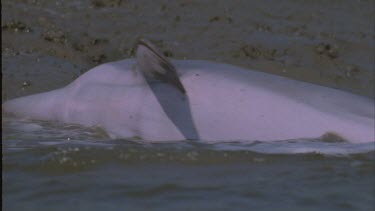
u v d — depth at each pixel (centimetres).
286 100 2170
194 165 1862
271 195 1673
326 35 3200
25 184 1702
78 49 2988
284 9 3384
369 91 2828
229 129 2148
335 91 2236
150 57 2142
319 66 2964
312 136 2088
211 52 3002
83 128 2317
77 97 2398
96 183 1711
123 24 3159
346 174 1811
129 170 1811
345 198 1669
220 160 1898
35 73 2791
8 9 3159
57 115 2417
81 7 3259
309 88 2234
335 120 2105
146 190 1677
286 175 1797
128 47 3014
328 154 1952
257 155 1941
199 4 3344
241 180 1755
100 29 3119
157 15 3241
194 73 2277
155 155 1912
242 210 1573
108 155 1895
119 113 2289
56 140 2144
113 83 2369
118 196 1641
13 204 1598
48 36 3019
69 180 1730
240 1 3400
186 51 3002
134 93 2298
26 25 3072
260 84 2231
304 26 3262
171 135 2192
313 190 1703
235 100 2184
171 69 2172
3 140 2131
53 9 3225
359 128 2080
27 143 2080
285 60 2977
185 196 1647
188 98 2225
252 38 3111
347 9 3453
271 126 2123
